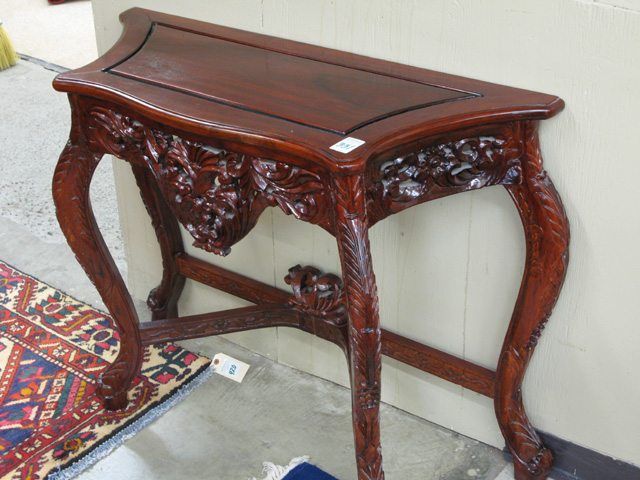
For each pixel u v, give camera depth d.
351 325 1.29
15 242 2.55
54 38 4.05
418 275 1.71
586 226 1.46
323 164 1.20
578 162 1.42
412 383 1.85
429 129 1.26
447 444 1.80
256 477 1.72
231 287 2.00
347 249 1.24
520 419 1.65
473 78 1.45
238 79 1.46
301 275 1.79
